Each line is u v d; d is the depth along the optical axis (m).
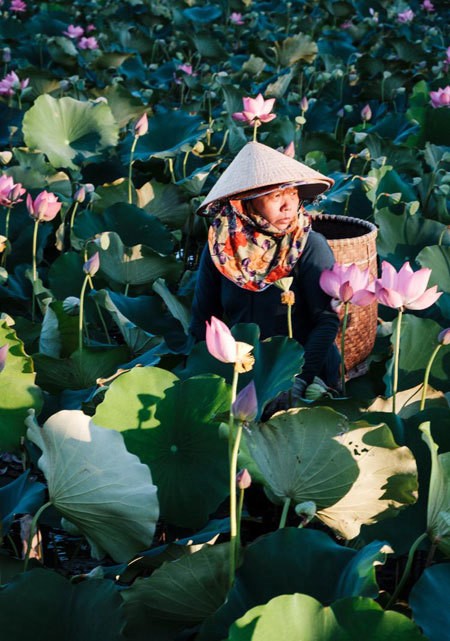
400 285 2.44
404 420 2.50
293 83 9.20
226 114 6.95
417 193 5.30
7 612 1.94
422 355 3.03
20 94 6.76
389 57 9.99
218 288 3.31
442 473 2.12
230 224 3.10
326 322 3.09
